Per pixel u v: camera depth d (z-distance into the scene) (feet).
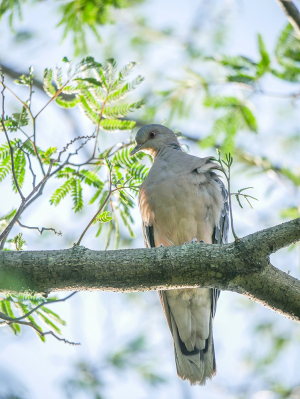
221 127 33.71
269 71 31.60
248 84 31.68
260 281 22.43
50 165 24.30
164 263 22.09
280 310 23.12
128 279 22.11
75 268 21.74
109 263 21.94
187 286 22.77
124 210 28.91
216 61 32.19
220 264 22.09
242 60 32.12
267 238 21.89
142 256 22.18
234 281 22.48
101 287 22.33
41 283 21.81
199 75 37.73
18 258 21.66
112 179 26.81
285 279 22.71
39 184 23.82
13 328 25.36
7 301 25.67
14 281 21.53
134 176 27.43
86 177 28.37
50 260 21.72
